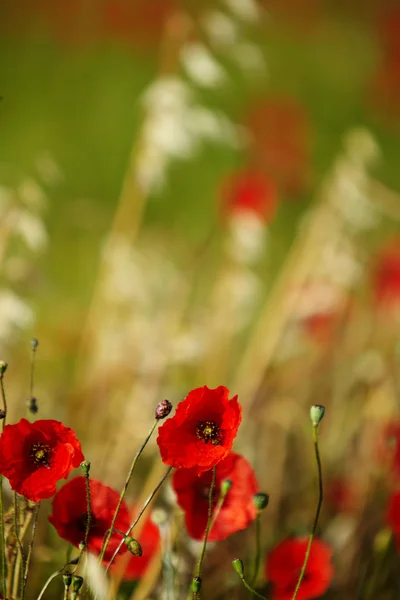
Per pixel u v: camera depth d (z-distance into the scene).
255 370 3.29
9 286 2.77
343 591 2.66
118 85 8.12
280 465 2.77
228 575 2.61
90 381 3.05
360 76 8.92
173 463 2.26
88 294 4.33
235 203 3.69
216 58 7.34
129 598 2.55
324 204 3.25
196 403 2.27
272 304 3.44
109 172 6.62
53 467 2.26
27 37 9.07
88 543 2.33
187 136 2.99
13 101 7.73
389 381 2.95
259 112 6.92
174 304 3.54
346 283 3.22
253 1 2.97
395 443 2.70
